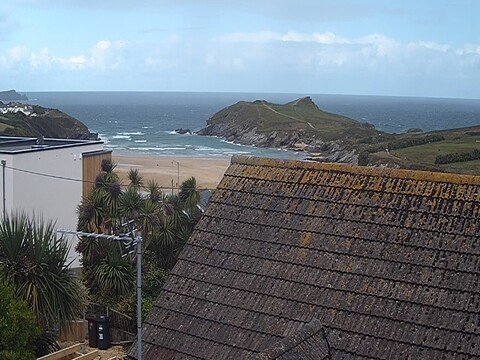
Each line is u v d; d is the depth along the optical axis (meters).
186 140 142.12
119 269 25.23
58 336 22.03
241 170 18.56
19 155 31.31
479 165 69.19
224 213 17.50
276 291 15.14
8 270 19.34
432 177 15.97
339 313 14.12
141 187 38.44
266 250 16.11
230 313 15.20
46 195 33.28
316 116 178.12
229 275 15.98
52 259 20.16
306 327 13.33
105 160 36.41
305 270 15.28
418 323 13.33
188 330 15.31
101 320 23.34
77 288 20.81
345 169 17.20
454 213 15.01
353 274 14.74
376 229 15.42
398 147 95.00
